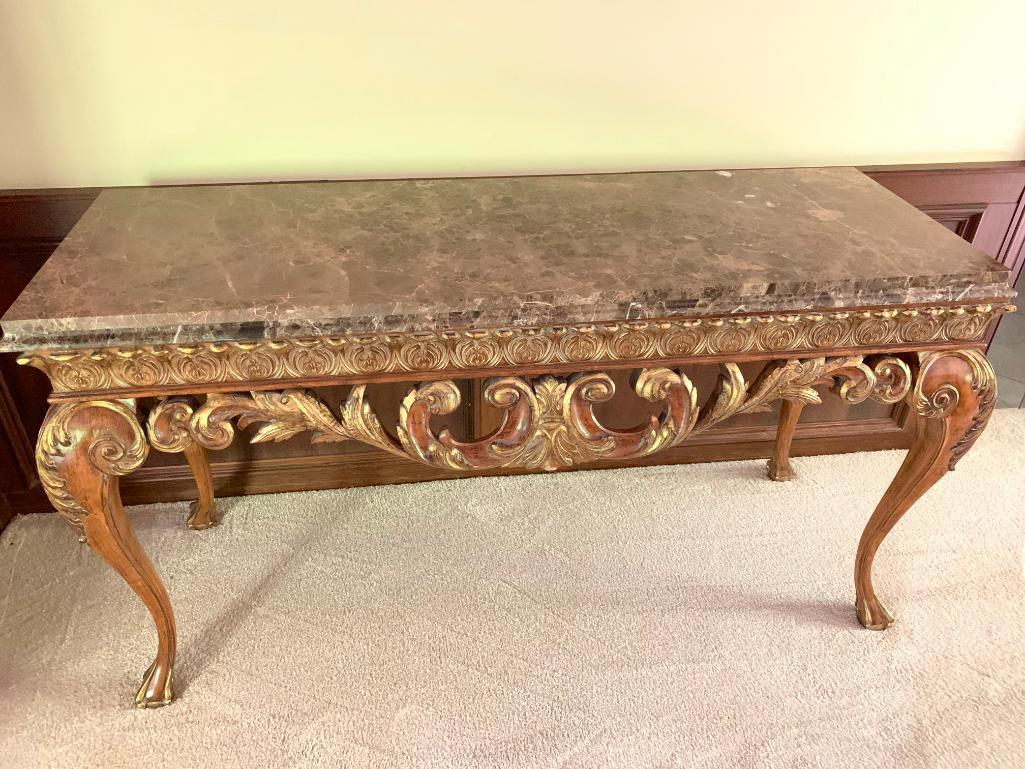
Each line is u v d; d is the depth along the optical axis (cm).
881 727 131
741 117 151
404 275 107
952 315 112
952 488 185
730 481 188
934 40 147
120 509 116
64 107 133
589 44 140
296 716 131
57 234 141
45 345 97
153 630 146
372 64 137
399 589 157
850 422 194
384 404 170
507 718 131
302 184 139
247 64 134
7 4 123
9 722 129
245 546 166
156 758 124
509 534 171
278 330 99
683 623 150
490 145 148
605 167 154
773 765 125
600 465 191
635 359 110
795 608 154
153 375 102
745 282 105
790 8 141
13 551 163
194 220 124
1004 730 131
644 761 125
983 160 162
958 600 156
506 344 106
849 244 118
